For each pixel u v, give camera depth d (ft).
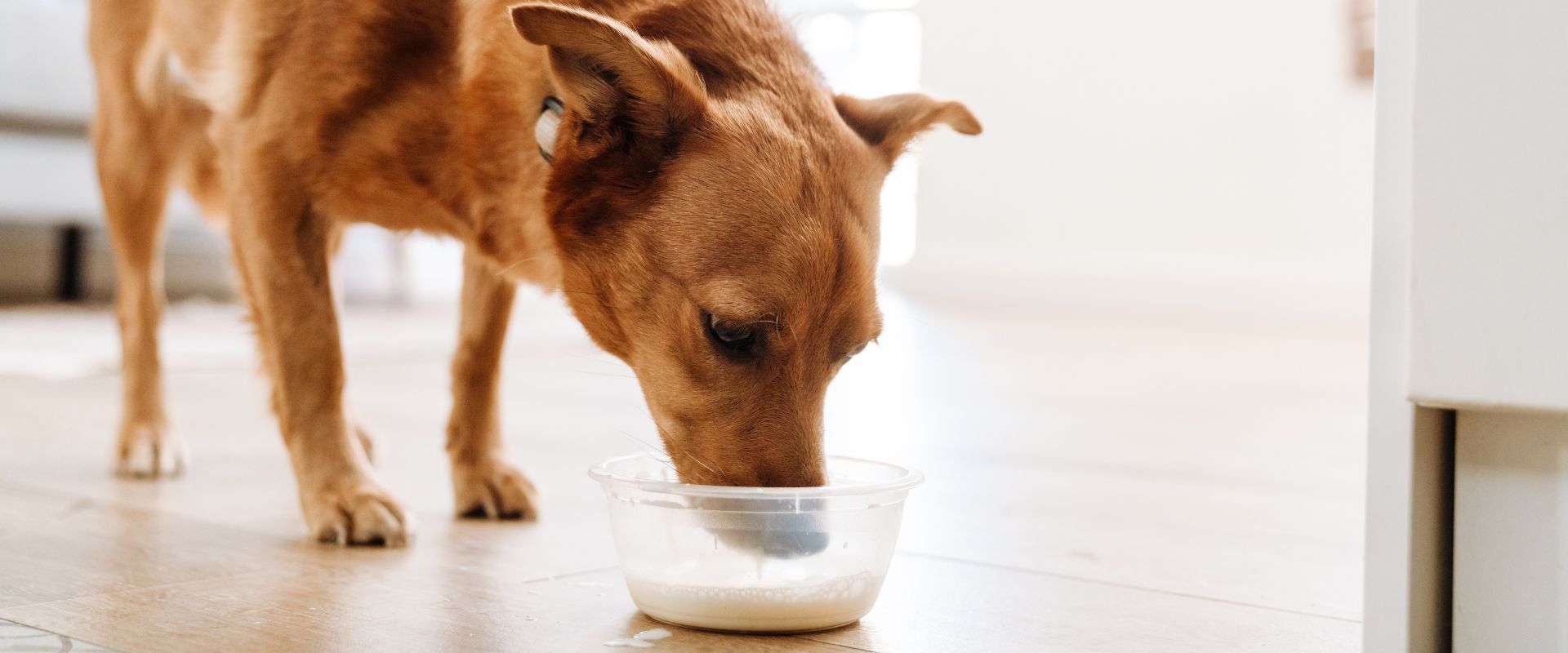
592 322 5.92
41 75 19.22
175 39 7.91
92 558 6.02
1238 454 10.40
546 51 5.52
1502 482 4.02
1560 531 3.92
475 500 7.35
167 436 8.58
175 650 4.60
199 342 16.79
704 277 5.44
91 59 8.89
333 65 6.46
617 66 5.40
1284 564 6.52
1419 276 3.84
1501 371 3.74
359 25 6.40
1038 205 28.73
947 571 6.23
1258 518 7.75
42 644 4.61
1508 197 3.70
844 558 5.12
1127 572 6.29
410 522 6.63
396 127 6.45
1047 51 28.25
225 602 5.31
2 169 18.99
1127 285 27.71
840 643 4.94
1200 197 26.96
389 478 8.61
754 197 5.46
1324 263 25.79
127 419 8.55
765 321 5.37
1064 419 12.42
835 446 10.43
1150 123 27.35
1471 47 3.72
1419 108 3.82
